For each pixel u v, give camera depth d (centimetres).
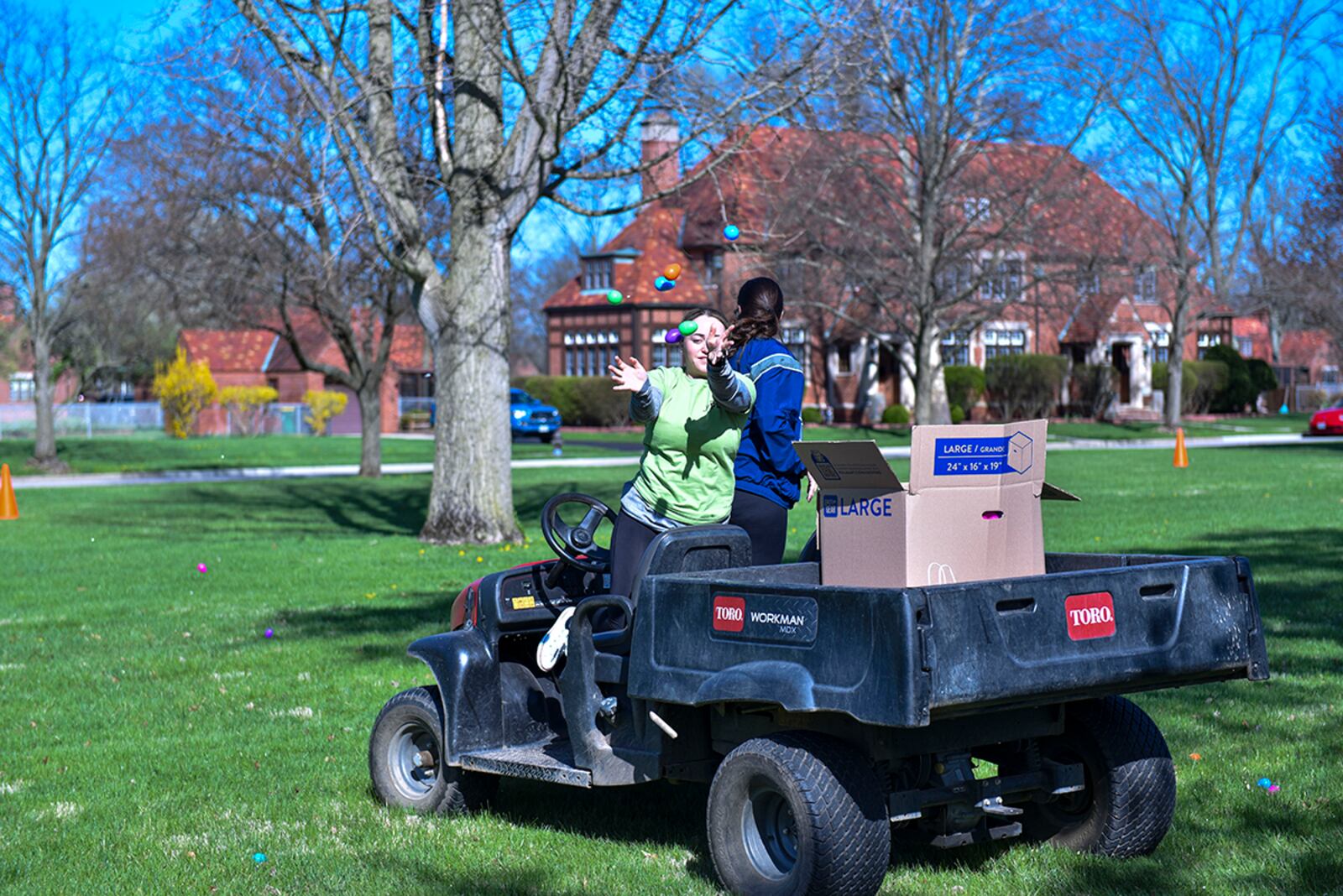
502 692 564
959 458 456
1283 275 3875
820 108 2708
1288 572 1231
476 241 1638
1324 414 4281
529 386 5612
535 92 1532
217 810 593
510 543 1667
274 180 2209
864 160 3055
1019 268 3275
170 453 4116
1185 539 1528
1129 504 1983
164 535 1888
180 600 1269
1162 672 440
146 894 481
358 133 1543
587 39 1512
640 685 474
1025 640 413
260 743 717
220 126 2164
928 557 453
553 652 534
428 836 544
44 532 1953
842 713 439
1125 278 3644
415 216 1605
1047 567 536
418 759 593
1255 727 690
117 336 4638
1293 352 7388
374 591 1297
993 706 420
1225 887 458
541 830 551
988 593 408
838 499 469
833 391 5244
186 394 5294
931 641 394
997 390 5278
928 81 2894
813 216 3064
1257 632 468
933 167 2986
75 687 877
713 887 466
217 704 818
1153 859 490
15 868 512
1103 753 490
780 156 2958
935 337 3272
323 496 2555
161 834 558
